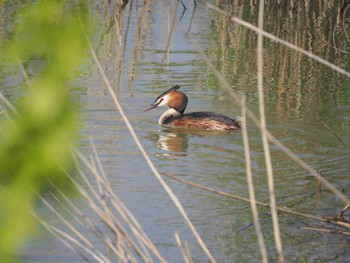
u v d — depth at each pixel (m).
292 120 16.14
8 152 2.60
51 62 2.70
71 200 3.14
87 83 18.31
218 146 14.52
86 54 2.88
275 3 28.30
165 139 14.92
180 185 12.09
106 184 7.05
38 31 2.70
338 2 27.80
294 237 10.01
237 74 20.20
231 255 9.31
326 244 9.75
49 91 2.69
